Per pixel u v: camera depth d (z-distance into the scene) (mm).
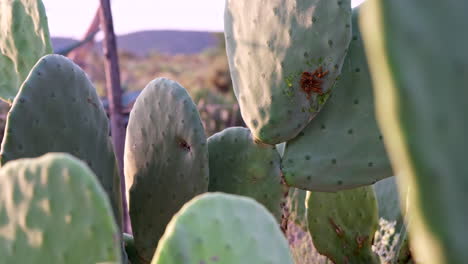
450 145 262
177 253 528
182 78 12211
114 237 583
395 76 260
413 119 260
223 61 12266
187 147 1112
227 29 1089
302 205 1474
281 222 1191
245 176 1179
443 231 256
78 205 584
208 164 1135
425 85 263
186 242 533
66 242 588
